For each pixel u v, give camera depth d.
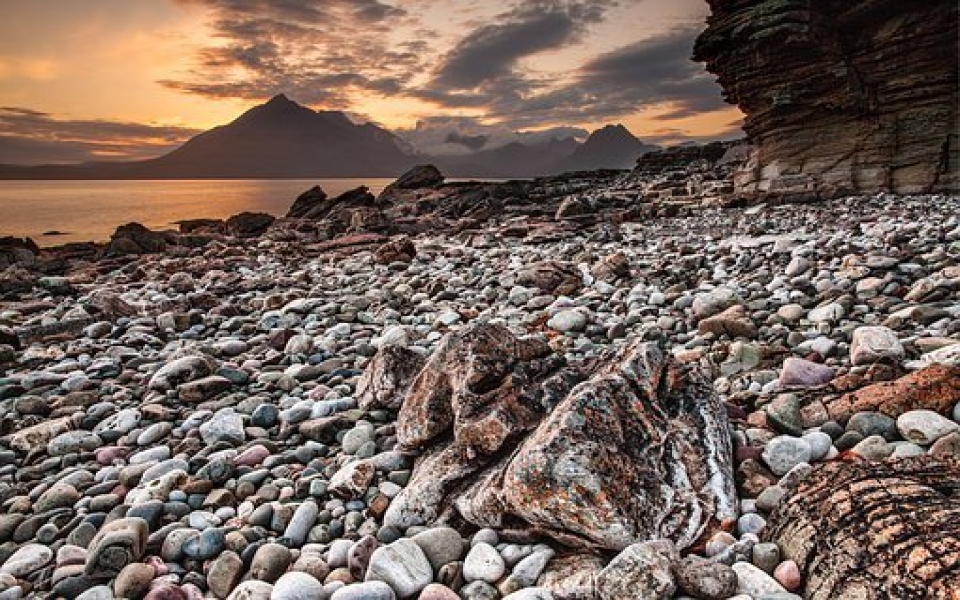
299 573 2.00
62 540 2.47
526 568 1.98
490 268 8.17
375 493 2.57
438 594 1.90
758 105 14.45
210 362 4.29
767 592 1.72
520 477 2.06
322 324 5.66
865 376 2.85
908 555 1.59
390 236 14.06
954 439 2.25
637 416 2.26
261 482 2.79
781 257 6.79
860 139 13.29
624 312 5.28
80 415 3.62
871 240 7.06
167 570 2.20
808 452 2.36
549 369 2.79
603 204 16.28
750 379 3.22
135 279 9.75
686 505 2.08
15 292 8.48
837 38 13.06
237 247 12.55
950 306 4.03
